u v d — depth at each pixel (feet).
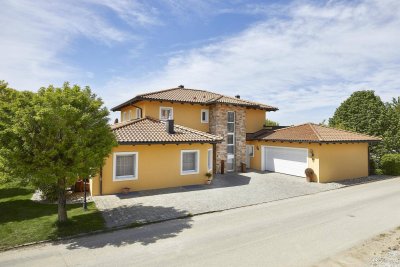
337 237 29.86
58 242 29.35
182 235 30.91
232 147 79.71
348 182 65.51
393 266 22.98
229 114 79.92
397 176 75.36
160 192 52.49
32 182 30.50
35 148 29.40
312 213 39.60
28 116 29.17
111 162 51.39
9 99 74.13
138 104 78.18
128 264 23.77
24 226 33.19
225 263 23.70
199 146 61.36
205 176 61.67
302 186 59.57
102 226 33.58
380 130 97.30
